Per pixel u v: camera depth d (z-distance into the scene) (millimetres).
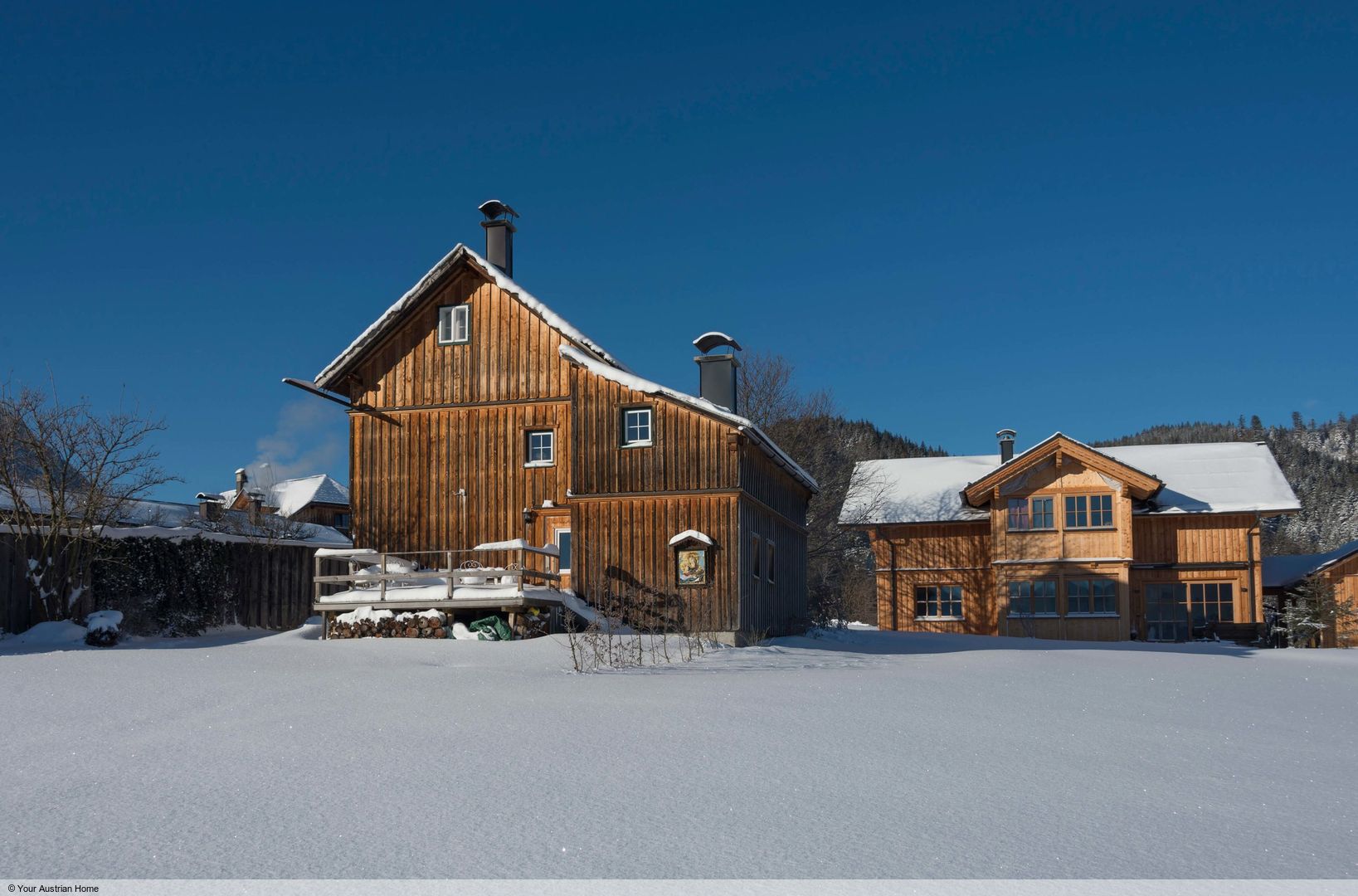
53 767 7484
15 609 19844
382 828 5781
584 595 21828
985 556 36969
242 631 23625
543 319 23188
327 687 10953
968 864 5191
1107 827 5922
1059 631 34031
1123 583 33750
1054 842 5590
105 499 22266
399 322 24109
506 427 23406
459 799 6352
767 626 23609
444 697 10234
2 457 20812
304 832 5727
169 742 8305
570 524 22406
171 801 6426
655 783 6727
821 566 43656
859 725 8859
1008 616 34438
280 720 9094
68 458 21328
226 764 7445
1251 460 37156
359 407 24141
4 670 12336
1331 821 6215
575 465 22250
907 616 37406
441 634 19453
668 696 10242
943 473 39906
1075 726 9422
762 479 23766
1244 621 34469
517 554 20141
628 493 21891
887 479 40250
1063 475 34562
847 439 58531
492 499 23266
